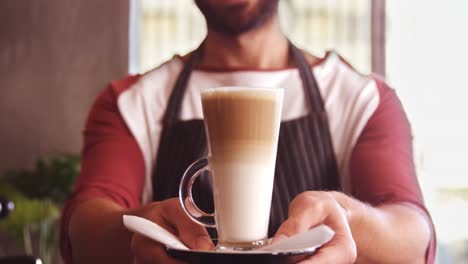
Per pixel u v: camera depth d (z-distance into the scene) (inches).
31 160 200.8
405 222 63.4
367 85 88.2
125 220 43.2
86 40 203.0
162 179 87.3
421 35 210.4
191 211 43.6
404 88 210.2
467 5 208.2
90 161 85.5
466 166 207.0
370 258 57.4
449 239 205.8
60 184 173.9
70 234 69.4
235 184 42.6
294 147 85.9
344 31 210.7
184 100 90.0
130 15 203.8
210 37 91.8
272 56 91.3
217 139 42.9
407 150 84.4
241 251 38.5
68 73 202.4
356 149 84.7
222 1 89.8
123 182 82.7
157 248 43.5
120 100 89.7
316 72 89.7
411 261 61.2
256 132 42.6
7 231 189.0
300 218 44.1
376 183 78.4
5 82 201.6
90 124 90.4
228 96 42.7
